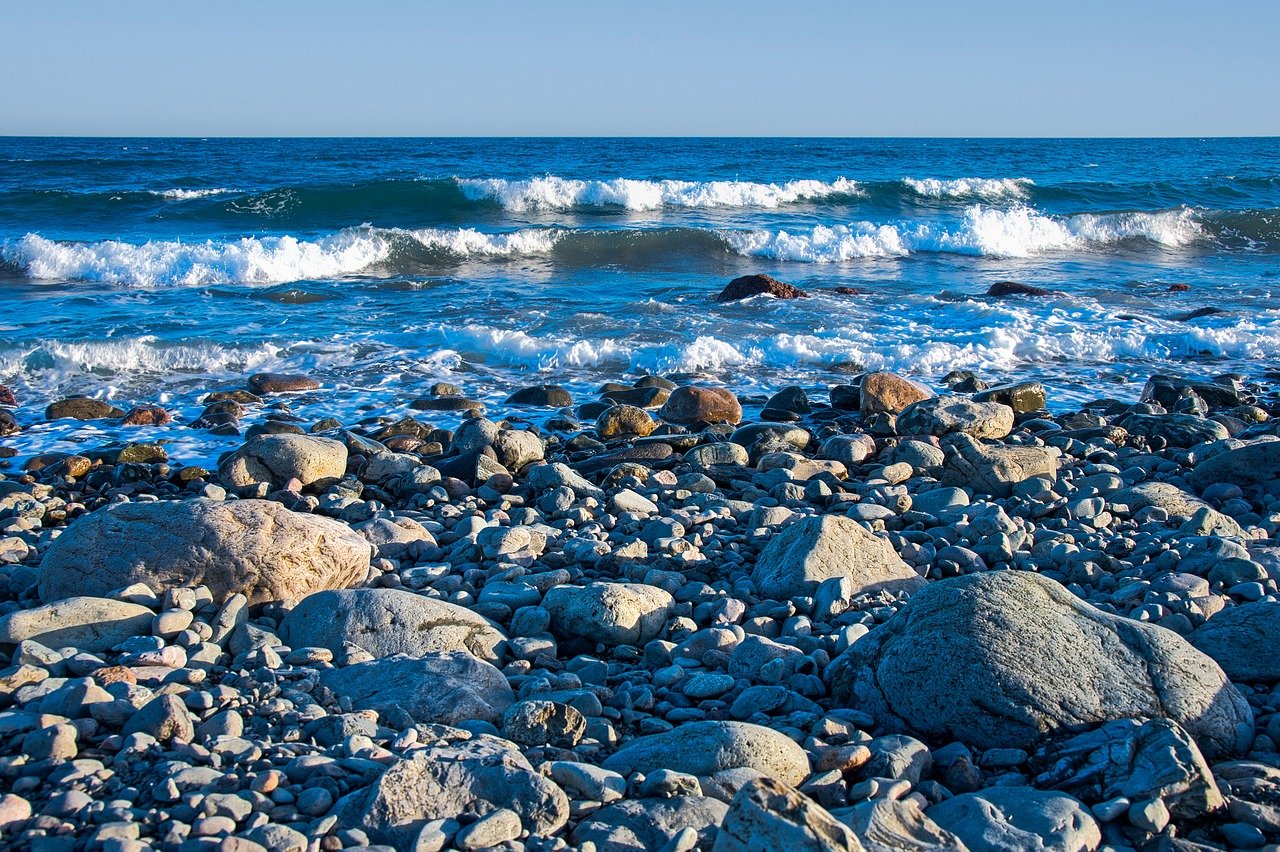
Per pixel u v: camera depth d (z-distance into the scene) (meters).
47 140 123.44
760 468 8.51
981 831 3.14
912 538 6.59
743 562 6.20
